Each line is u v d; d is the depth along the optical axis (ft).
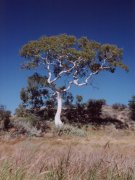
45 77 161.58
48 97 163.94
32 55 156.15
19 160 21.33
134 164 24.04
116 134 148.46
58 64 161.07
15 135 113.91
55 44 153.38
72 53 154.51
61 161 20.30
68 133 132.05
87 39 160.04
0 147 39.68
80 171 20.97
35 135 120.67
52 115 165.27
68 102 169.27
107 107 184.24
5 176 18.11
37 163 20.58
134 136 146.00
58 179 19.21
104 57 161.68
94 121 165.99
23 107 155.12
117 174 20.75
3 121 120.16
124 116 172.24
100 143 102.99
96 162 22.61
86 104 175.01
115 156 24.81
